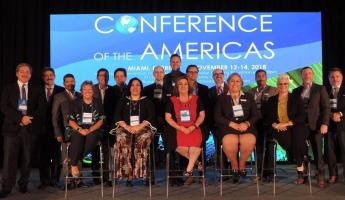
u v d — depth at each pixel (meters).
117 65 7.27
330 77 5.63
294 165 7.34
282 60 7.29
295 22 7.31
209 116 5.88
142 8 7.52
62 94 5.62
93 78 7.28
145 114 5.39
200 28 7.28
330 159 5.66
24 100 5.21
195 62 7.26
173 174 5.57
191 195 5.00
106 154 5.73
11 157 5.18
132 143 5.28
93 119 5.34
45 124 5.64
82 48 7.28
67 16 7.28
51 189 5.50
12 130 5.18
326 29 7.49
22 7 7.48
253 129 5.36
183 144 5.24
